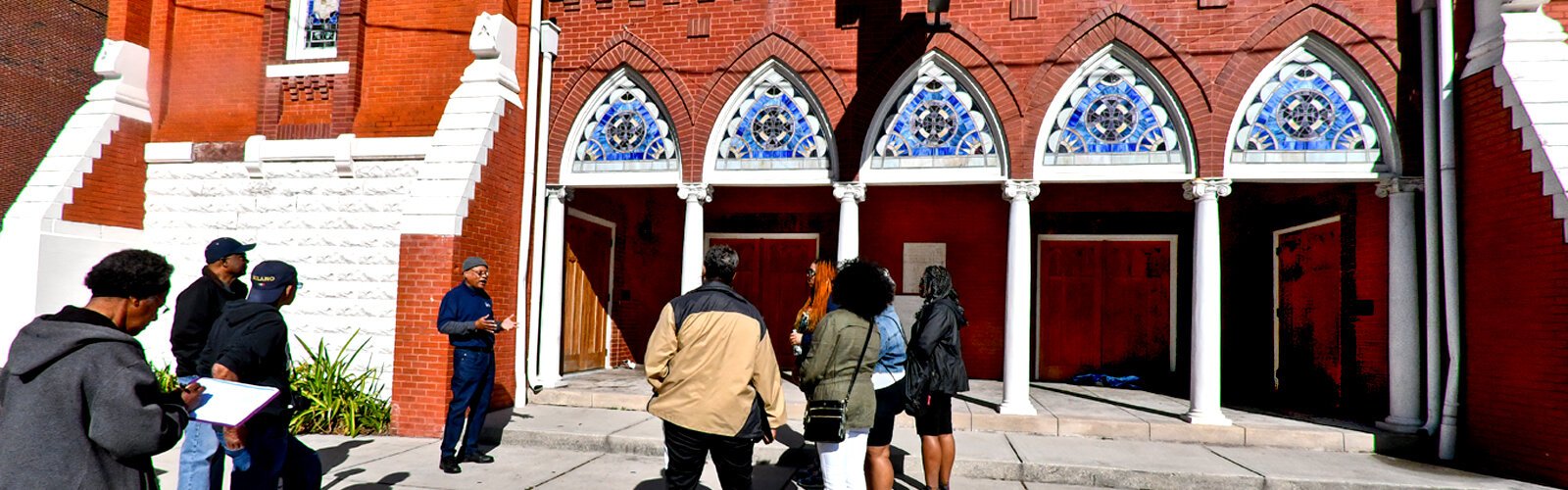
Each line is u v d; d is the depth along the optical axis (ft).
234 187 25.52
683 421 11.18
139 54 26.43
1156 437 21.76
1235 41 22.65
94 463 7.43
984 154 24.18
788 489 17.49
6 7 43.73
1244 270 30.35
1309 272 27.71
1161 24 23.08
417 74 25.25
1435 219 20.98
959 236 32.30
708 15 26.03
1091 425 22.09
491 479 17.46
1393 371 21.45
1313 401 27.02
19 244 23.17
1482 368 19.56
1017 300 23.27
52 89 46.34
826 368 12.40
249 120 25.99
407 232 22.50
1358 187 24.35
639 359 34.58
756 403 11.67
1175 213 31.35
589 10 26.99
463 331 17.90
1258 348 29.91
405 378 22.27
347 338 24.06
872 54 24.84
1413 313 21.30
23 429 7.20
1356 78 22.09
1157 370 31.14
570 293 29.68
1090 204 32.09
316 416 21.94
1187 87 22.75
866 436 12.86
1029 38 23.88
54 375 7.33
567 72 27.04
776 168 25.55
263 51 26.02
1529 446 17.99
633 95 26.89
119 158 25.45
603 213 32.30
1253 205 30.45
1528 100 18.45
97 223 24.75
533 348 26.13
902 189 32.99
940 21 24.25
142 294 8.22
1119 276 31.94
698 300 11.72
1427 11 21.44
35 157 45.39
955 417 22.97
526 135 25.82
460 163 23.04
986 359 31.78
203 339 12.13
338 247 24.45
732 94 25.77
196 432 11.26
